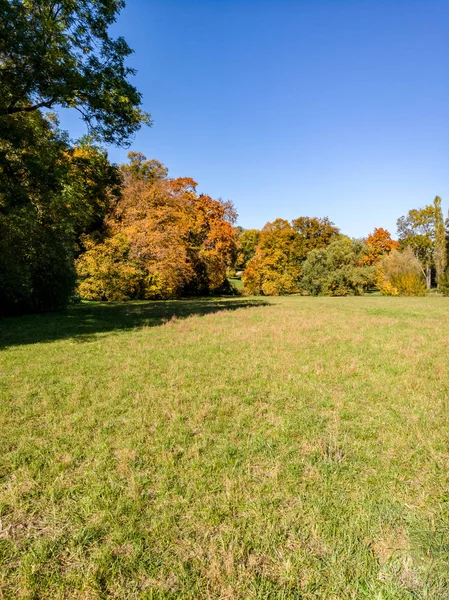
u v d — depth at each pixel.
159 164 38.31
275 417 4.64
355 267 41.06
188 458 3.56
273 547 2.37
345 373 6.63
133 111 12.92
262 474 3.29
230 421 4.50
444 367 7.05
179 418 4.55
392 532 2.52
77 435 4.09
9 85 10.98
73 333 11.42
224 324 13.46
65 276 18.83
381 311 18.88
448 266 48.56
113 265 26.48
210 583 2.12
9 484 3.14
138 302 27.03
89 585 2.12
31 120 12.87
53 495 2.94
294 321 14.25
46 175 11.74
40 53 10.16
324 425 4.41
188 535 2.51
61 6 11.12
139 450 3.72
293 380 6.26
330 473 3.27
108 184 14.89
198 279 40.28
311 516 2.69
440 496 2.92
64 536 2.53
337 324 13.52
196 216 38.53
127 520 2.67
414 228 57.03
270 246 46.12
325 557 2.31
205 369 6.99
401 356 8.05
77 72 11.12
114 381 6.19
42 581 2.16
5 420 4.54
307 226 54.09
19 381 6.19
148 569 2.23
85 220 17.86
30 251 15.30
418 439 3.95
